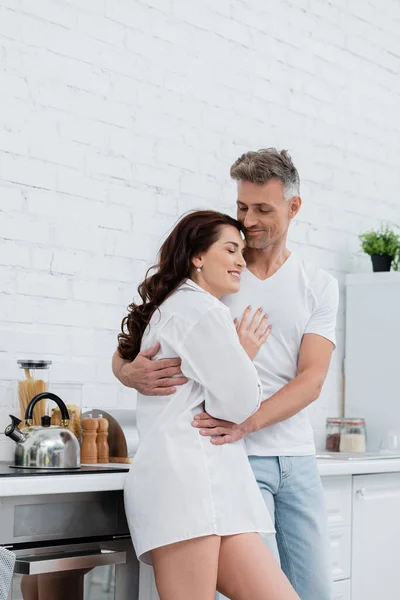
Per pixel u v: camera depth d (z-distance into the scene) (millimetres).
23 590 2459
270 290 2752
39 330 3318
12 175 3250
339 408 4574
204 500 2340
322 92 4582
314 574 2752
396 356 4383
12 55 3266
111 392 3557
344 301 4621
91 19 3529
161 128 3783
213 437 2443
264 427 2592
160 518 2350
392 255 4539
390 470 3738
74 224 3445
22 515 2488
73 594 2580
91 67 3523
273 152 2662
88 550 2650
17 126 3271
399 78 5039
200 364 2420
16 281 3252
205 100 3977
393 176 5027
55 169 3389
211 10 4020
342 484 3559
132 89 3674
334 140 4641
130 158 3658
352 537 3596
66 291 3412
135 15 3693
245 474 2455
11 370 3211
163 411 2461
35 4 3344
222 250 2564
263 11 4273
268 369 2748
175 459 2373
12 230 3246
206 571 2322
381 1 4961
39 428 2756
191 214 2609
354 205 4746
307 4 4512
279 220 2662
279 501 2754
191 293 2506
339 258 4629
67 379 3395
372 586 3686
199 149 3941
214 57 4027
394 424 4359
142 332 2604
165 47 3812
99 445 3123
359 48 4809
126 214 3633
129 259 3637
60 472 2586
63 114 3422
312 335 2766
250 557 2361
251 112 4195
